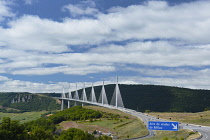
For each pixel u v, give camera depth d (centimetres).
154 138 8894
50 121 16988
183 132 9712
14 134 7069
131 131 11925
